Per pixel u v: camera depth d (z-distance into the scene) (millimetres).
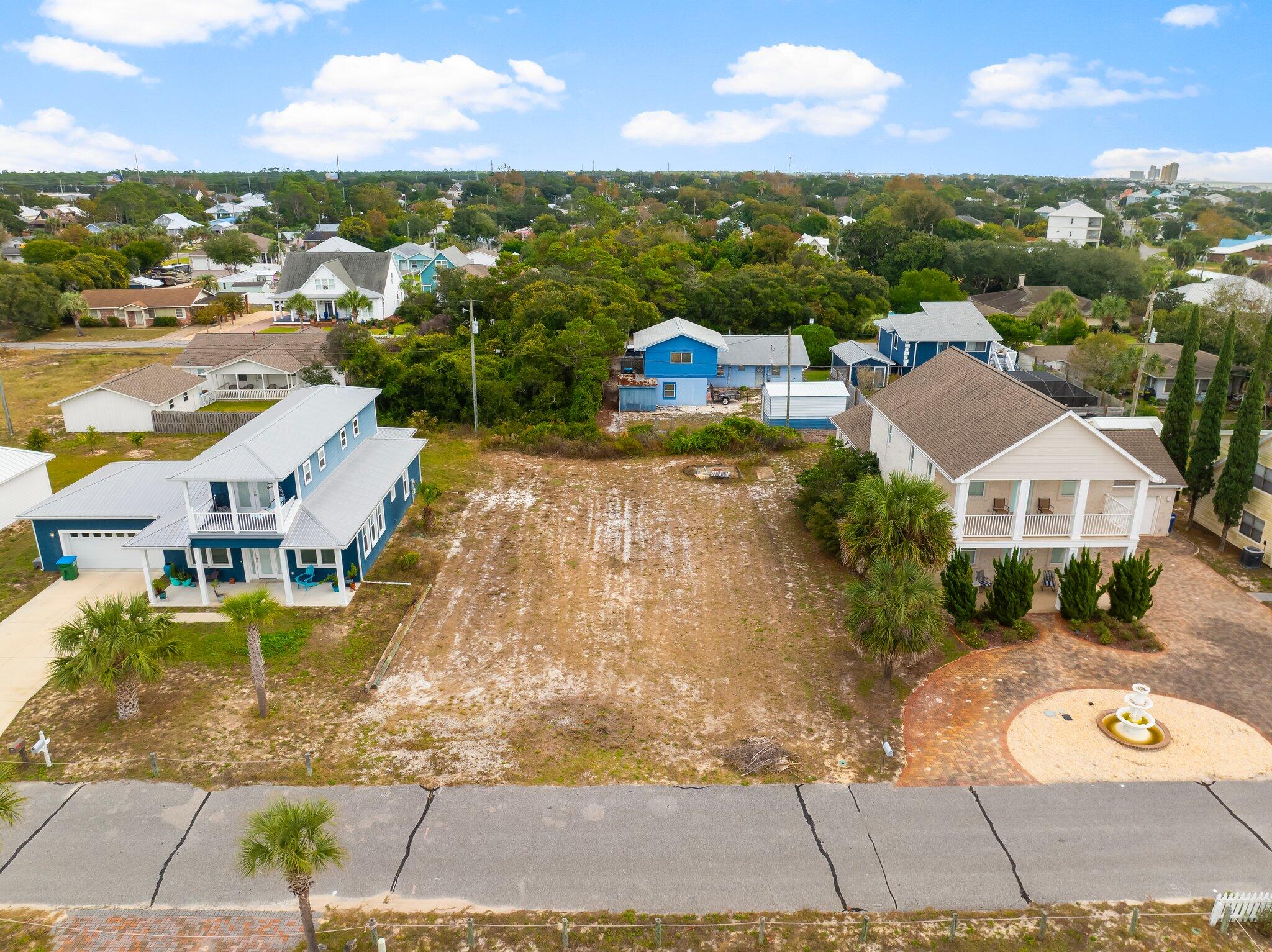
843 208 196000
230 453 26828
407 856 17031
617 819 18141
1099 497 28656
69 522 29406
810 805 18625
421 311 82500
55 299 78438
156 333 79688
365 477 32312
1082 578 25844
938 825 18016
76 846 17312
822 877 16609
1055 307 75000
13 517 34219
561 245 82750
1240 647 25359
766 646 25562
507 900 16016
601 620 27125
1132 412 44000
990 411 27719
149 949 14961
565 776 19547
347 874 16562
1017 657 24797
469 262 108375
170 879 16516
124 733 21031
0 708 22078
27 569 30156
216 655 24609
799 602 28422
